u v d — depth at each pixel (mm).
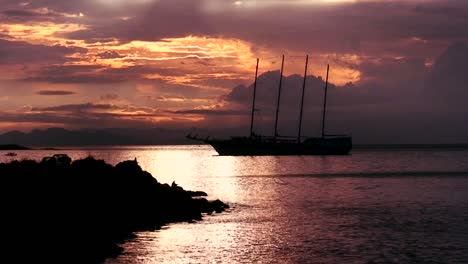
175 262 44594
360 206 82000
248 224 63000
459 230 58219
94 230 53156
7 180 62688
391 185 121188
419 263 43969
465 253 47125
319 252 48188
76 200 60281
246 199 93500
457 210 75688
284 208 79375
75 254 44031
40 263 40656
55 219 53406
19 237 46125
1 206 54344
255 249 49531
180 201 72125
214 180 143750
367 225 62469
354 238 54344
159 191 72188
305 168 195750
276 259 45844
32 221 51281
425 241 52281
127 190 67375
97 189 64875
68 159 77562
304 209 78375
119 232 55312
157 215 64625
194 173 175500
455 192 103500
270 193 104938
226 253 47906
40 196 59156
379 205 83125
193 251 48375
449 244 50781
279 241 53000
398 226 61500
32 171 67062
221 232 57562
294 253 47938
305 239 54094
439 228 59719
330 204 85000
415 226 61375
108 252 46219
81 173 68750
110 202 62938
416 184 123375
